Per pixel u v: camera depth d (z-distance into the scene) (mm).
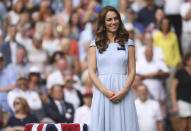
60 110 31219
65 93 33125
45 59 38312
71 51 41156
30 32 42469
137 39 39344
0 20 46750
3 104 33594
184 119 32062
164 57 38562
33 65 37812
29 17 44250
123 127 17844
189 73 32062
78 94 33750
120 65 18203
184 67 32344
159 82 34875
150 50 34906
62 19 45156
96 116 17906
